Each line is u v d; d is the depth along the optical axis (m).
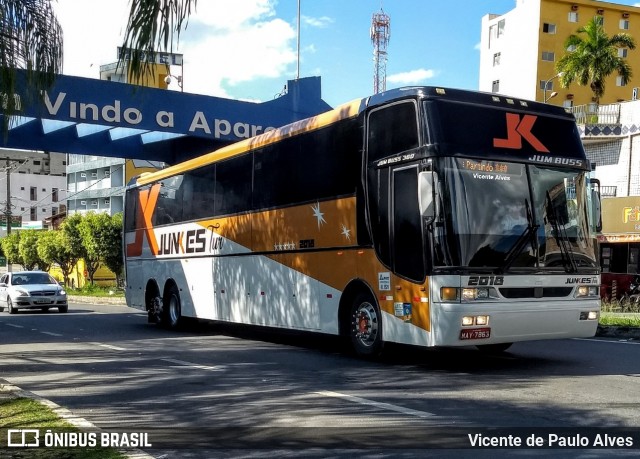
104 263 45.81
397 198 10.09
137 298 20.02
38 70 8.54
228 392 8.67
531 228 9.83
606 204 32.41
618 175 41.44
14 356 12.52
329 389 8.74
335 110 11.60
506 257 9.57
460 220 9.40
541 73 65.00
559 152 10.37
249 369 10.61
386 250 10.27
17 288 26.09
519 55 67.00
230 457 5.81
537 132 10.28
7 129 8.87
